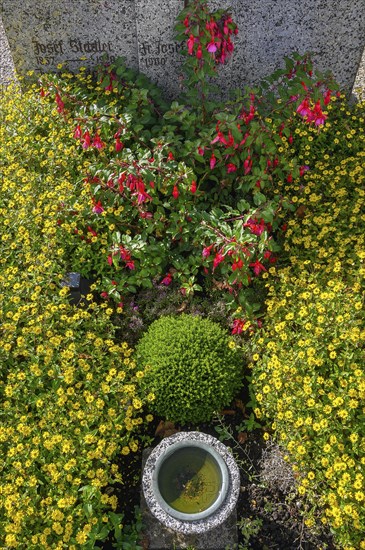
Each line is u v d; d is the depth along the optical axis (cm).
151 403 143
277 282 168
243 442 147
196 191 171
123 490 141
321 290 160
